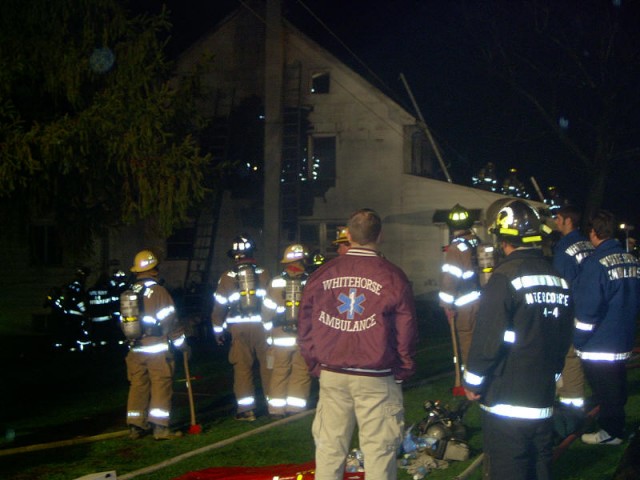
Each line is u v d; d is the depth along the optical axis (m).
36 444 8.62
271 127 25.02
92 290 17.81
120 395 11.86
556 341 5.09
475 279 9.64
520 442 5.02
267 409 10.12
